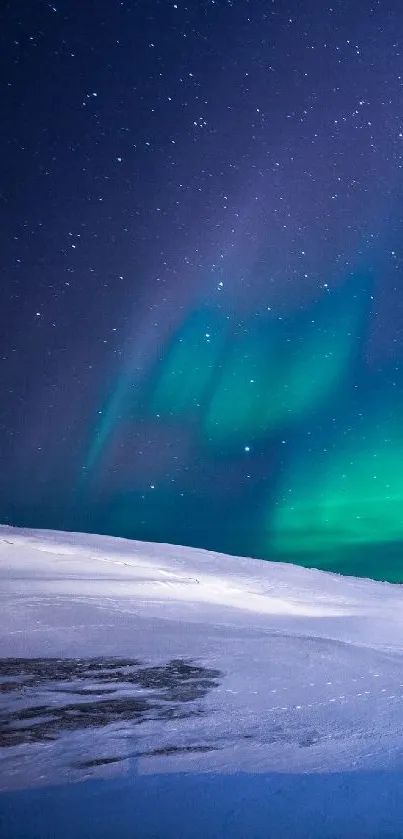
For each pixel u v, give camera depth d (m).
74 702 4.50
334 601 13.30
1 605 8.38
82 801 2.58
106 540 16.73
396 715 4.20
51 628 7.27
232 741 3.57
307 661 5.96
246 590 13.16
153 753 3.33
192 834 2.22
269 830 2.25
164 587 12.07
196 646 6.57
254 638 7.06
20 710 4.28
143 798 2.60
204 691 4.84
